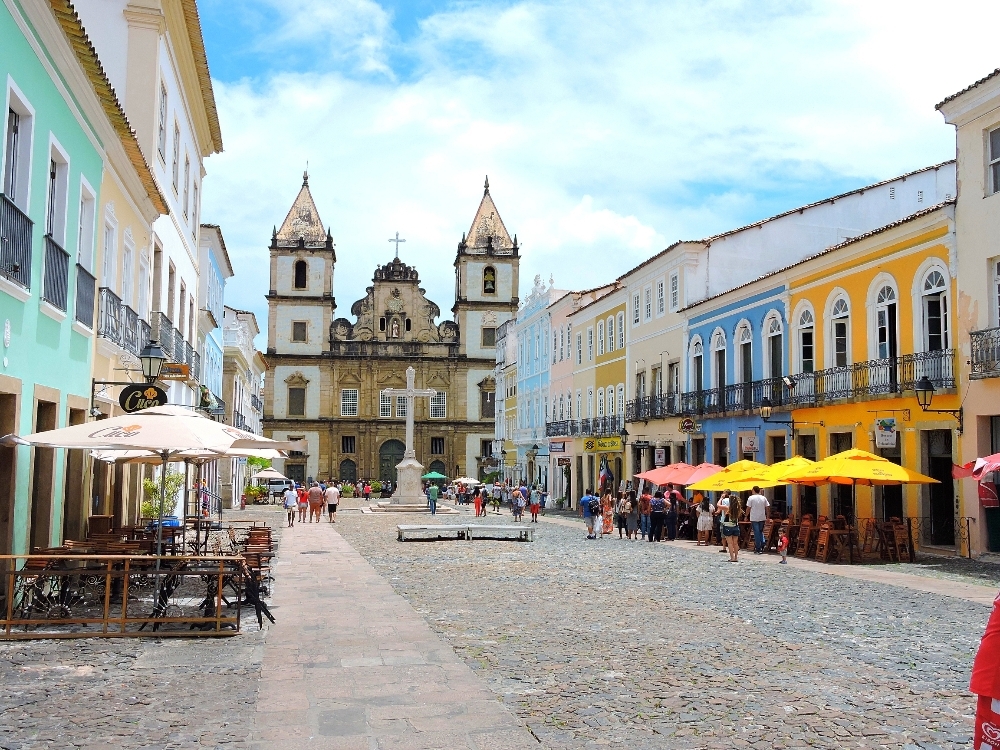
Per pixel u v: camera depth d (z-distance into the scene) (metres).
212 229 37.88
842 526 20.98
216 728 6.74
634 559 21.11
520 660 9.34
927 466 21.97
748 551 23.33
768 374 29.89
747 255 35.34
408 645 10.03
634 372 41.25
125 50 19.94
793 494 27.19
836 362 26.36
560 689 8.09
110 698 7.57
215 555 12.03
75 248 13.52
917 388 20.42
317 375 83.75
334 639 10.36
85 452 15.05
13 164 11.05
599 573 17.98
